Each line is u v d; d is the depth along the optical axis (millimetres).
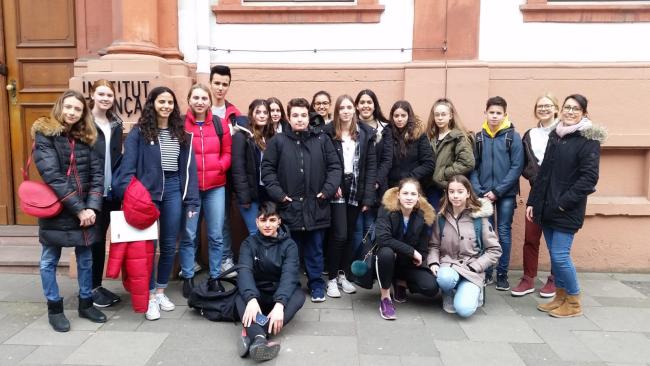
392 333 3184
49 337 3090
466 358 2846
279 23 4648
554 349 2979
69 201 3066
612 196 4652
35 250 4574
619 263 4617
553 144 3480
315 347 2961
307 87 4652
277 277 3334
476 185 4066
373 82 4625
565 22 4547
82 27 4715
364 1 4625
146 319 3398
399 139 3965
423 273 3566
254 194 3898
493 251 3592
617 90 4523
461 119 4562
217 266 3887
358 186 3895
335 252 3879
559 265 3484
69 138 3166
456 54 4582
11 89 4887
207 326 3285
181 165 3553
